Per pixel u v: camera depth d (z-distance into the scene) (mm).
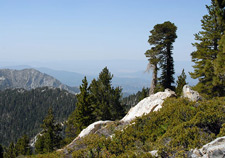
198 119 10430
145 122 13680
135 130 13047
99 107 36875
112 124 17984
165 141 10133
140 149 10414
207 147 7578
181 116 12125
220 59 23859
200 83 29828
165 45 33312
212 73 27938
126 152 10398
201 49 29609
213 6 29234
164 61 34375
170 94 20641
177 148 8789
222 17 27891
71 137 41469
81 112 32469
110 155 10820
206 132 9750
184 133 9602
